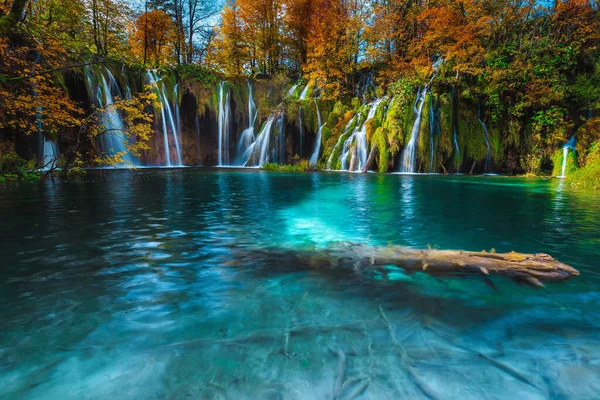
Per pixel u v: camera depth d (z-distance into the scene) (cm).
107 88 1838
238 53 2775
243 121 2411
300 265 318
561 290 256
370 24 2467
